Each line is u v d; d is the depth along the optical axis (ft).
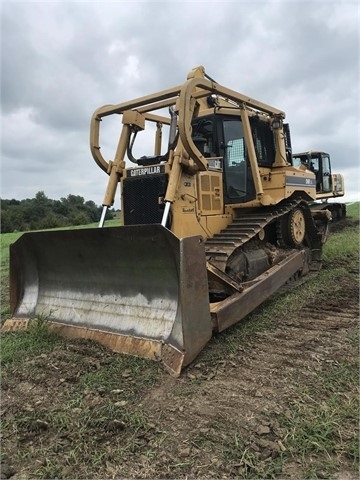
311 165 49.62
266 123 21.27
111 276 13.97
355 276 23.00
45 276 16.17
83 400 10.09
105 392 10.43
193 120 19.12
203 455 7.97
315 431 8.48
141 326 12.87
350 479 7.23
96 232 13.12
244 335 14.26
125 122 17.31
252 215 19.58
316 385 10.54
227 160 18.93
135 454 8.10
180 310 12.08
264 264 18.80
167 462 7.82
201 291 12.19
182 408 9.62
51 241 14.84
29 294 16.53
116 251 13.25
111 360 12.16
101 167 17.80
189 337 11.65
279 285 18.03
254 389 10.44
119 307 13.74
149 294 13.14
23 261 16.61
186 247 11.64
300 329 14.94
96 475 7.57
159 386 10.71
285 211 20.20
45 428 9.09
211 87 15.51
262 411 9.38
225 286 14.80
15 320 15.99
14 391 10.78
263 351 12.93
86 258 14.30
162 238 11.85
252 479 7.29
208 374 11.35
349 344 13.28
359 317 16.15
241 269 17.34
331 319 16.01
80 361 12.21
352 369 11.37
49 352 13.12
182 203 15.83
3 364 12.41
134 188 16.35
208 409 9.56
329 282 21.65
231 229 17.92
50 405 10.00
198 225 16.72
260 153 20.76
